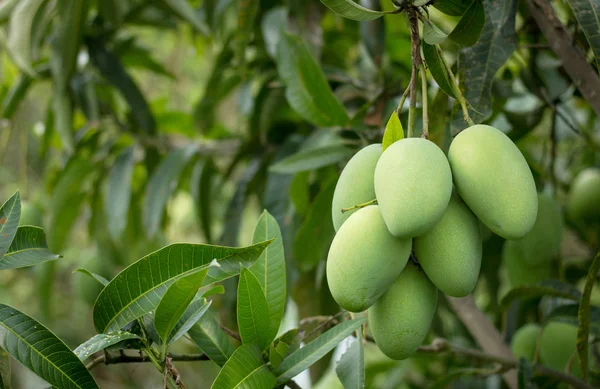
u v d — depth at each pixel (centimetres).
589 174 214
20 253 150
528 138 246
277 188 206
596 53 154
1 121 249
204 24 251
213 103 243
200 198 247
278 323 151
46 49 272
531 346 190
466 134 145
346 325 149
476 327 193
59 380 141
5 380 145
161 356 145
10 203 148
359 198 148
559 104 196
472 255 144
